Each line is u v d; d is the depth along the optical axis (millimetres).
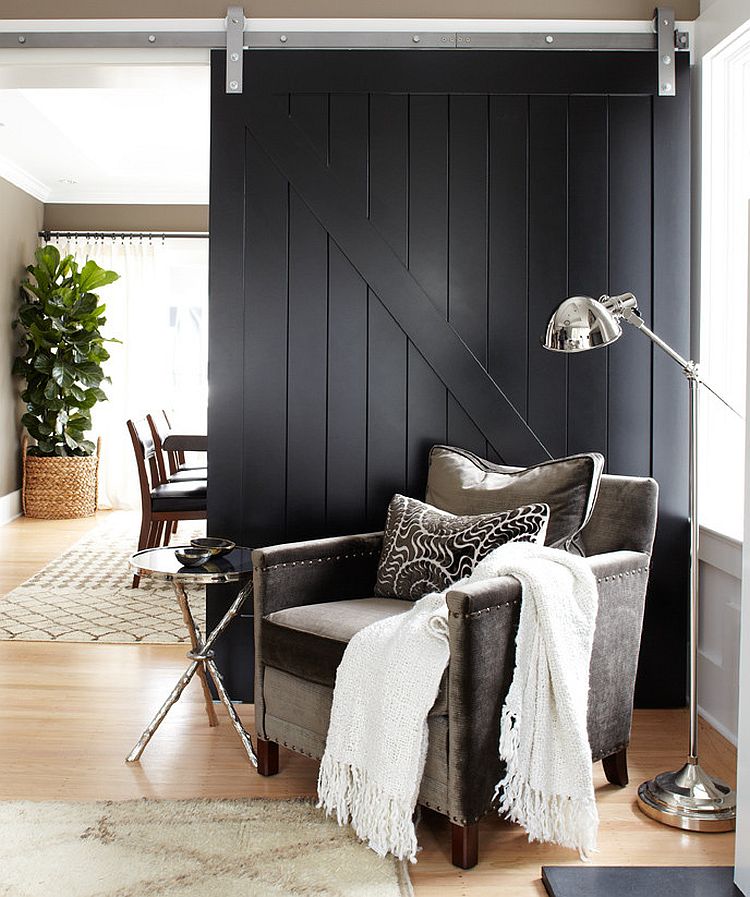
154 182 6953
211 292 2912
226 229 2904
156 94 4883
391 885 1812
